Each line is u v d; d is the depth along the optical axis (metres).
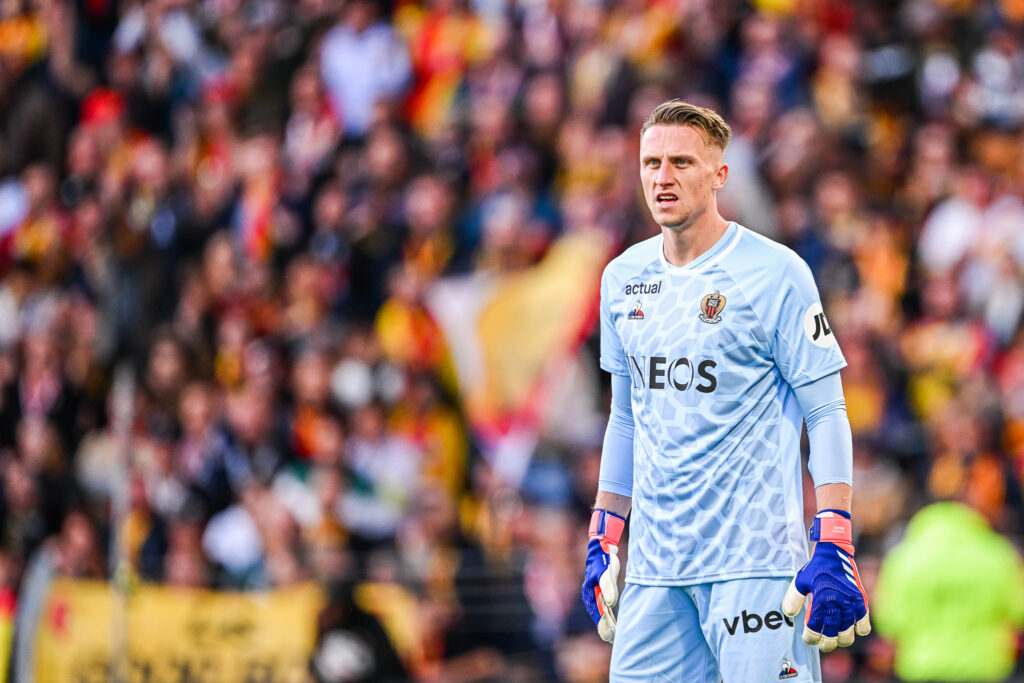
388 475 28.20
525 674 24.42
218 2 37.66
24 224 36.50
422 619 24.25
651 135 11.31
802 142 31.02
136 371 31.94
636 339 11.66
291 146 35.62
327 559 25.81
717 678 11.70
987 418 25.50
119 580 22.53
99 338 33.03
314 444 28.62
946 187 31.58
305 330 31.17
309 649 23.42
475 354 30.36
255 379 29.86
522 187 31.94
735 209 30.09
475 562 25.94
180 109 37.38
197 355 31.52
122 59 38.06
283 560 25.81
